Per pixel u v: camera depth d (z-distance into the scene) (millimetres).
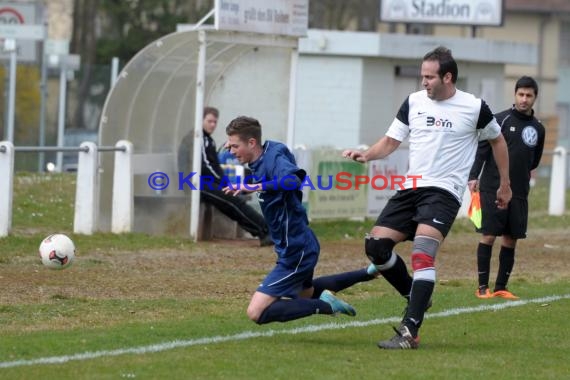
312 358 22125
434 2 87375
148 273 35344
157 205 45844
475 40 86688
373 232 24359
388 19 87875
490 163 31375
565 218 60250
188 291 31938
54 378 19938
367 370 21078
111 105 46094
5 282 32094
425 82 23906
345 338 24672
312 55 84000
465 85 88750
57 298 29750
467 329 26281
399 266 24828
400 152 55875
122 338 23906
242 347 23234
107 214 45719
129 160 44719
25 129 79750
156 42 44062
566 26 166625
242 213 43750
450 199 23719
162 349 22859
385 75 84938
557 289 33812
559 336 25625
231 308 29062
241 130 22938
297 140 84750
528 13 164375
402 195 24266
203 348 23031
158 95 45625
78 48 125812
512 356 23047
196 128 44188
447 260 41625
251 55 47688
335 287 24906
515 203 31359
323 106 84250
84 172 43906
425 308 23656
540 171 138125
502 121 31328
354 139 83688
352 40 82688
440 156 23859
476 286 34625
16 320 26406
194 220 44594
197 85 43969
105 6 133250
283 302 23391
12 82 68750
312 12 133125
